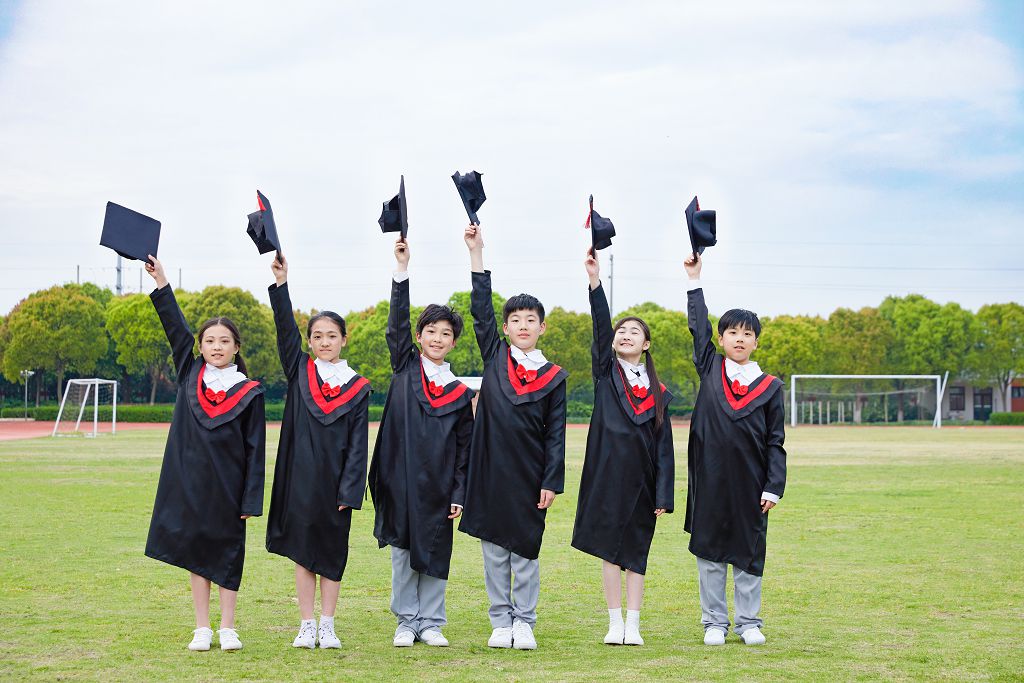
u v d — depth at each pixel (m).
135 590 7.67
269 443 29.06
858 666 5.39
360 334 57.88
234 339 6.20
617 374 6.48
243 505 5.89
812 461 23.88
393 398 6.36
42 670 5.19
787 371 62.44
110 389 61.78
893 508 13.75
